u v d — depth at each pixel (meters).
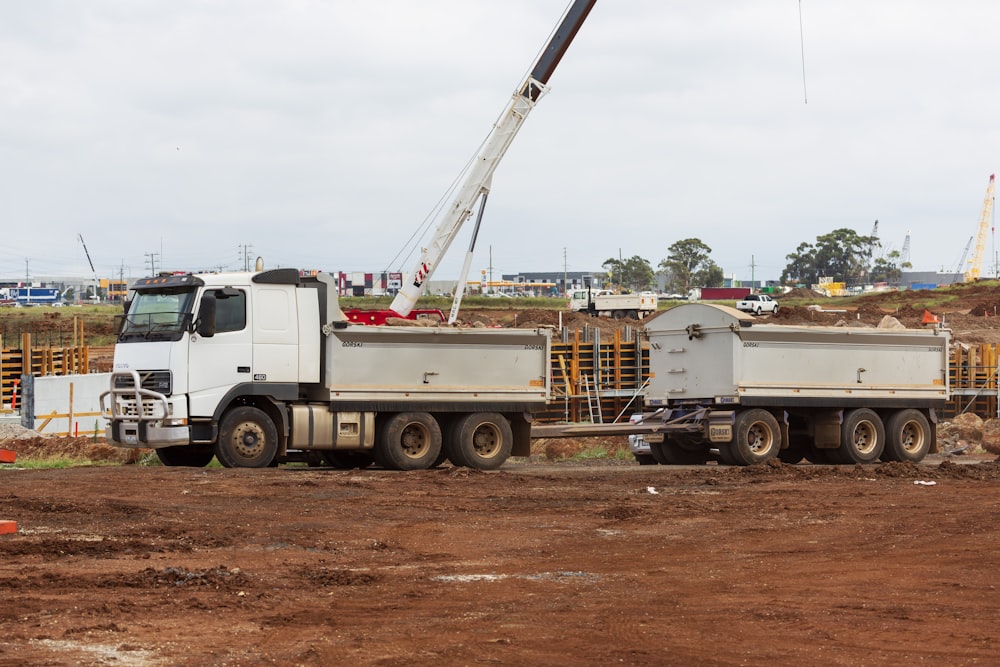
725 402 23.45
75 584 9.98
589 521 14.57
